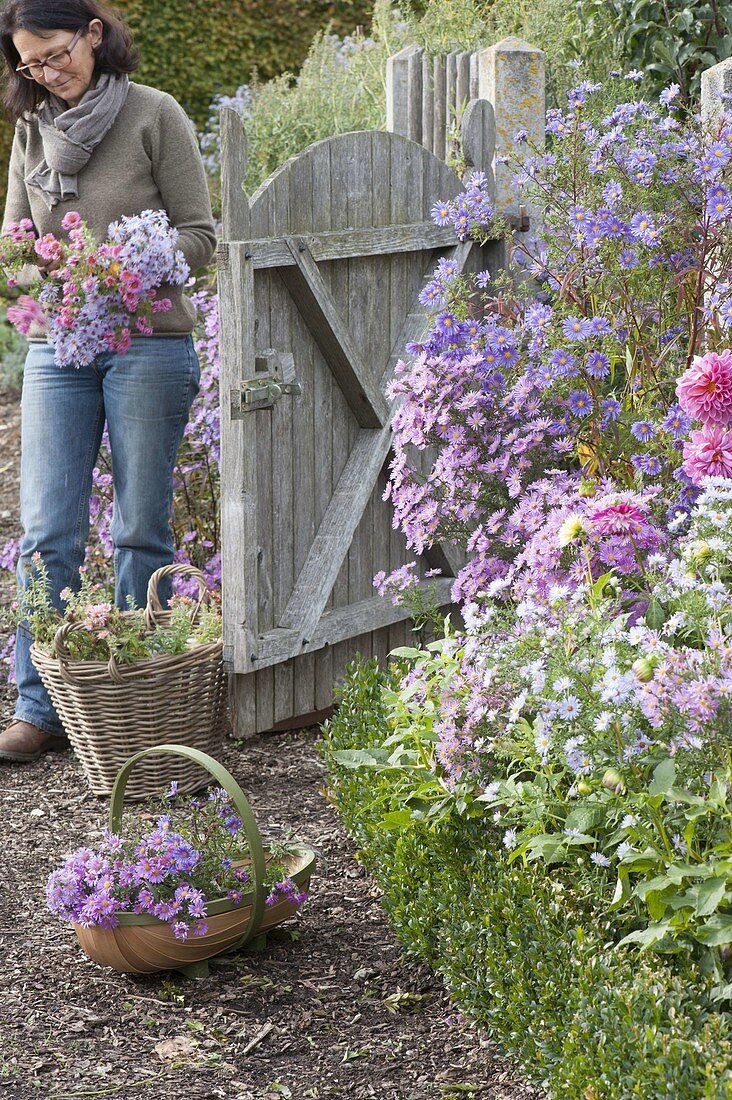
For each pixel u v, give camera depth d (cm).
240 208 366
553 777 245
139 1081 241
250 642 382
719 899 205
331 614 421
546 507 324
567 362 321
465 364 332
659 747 230
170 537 400
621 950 224
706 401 279
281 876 279
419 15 794
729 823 219
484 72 454
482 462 340
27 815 356
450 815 274
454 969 253
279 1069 244
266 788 372
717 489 258
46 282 359
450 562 462
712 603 233
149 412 372
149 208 371
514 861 261
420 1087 236
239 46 960
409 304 441
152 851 272
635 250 331
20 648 390
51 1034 256
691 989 206
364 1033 254
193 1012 263
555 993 222
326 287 394
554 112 343
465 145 450
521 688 252
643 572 270
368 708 350
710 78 362
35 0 346
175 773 363
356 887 312
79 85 359
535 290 445
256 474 386
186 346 379
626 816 225
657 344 340
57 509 382
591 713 231
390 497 442
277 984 272
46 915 304
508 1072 237
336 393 419
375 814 305
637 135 329
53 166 362
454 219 361
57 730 396
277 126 654
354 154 404
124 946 267
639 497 275
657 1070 188
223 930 270
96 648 357
